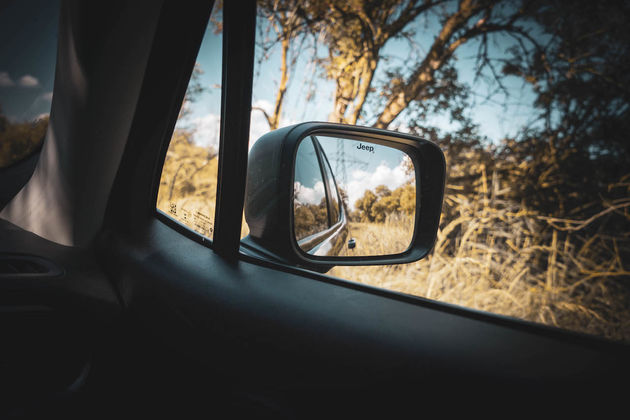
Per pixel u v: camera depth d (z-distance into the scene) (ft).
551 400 1.75
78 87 3.18
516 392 1.81
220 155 3.10
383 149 5.37
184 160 11.89
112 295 3.17
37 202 3.75
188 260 3.13
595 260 13.03
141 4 3.01
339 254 6.38
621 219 13.42
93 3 2.95
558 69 16.56
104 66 3.10
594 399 1.71
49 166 3.62
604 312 11.53
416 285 13.34
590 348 1.98
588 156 15.35
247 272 2.92
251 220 3.53
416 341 2.15
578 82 15.88
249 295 2.69
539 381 1.83
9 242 3.37
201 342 2.65
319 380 2.23
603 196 14.53
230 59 2.90
